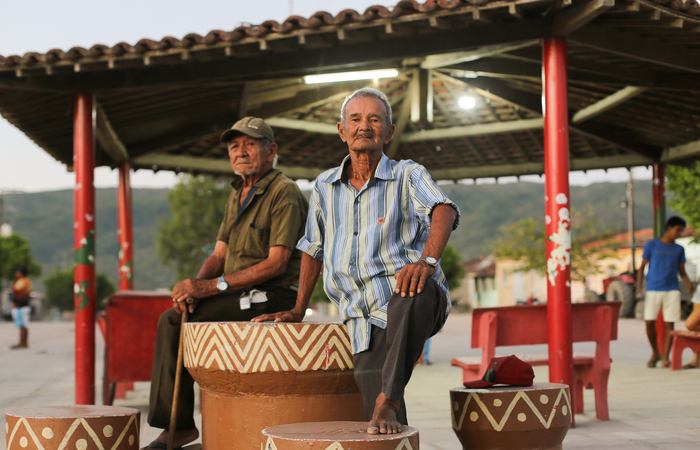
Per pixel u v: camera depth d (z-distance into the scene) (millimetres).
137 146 8016
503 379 2604
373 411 2266
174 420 2988
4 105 5766
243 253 3289
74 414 2482
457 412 2551
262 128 3387
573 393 4066
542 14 4270
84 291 5020
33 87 5051
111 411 2584
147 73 5145
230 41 4594
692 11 4191
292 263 3295
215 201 39875
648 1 4000
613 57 5316
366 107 2383
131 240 8141
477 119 8617
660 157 8695
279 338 2443
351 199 2445
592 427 3984
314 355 2445
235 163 3377
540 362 4457
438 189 2281
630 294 18891
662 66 5480
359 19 4316
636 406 4695
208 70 5074
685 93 6492
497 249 27547
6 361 9211
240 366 2457
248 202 3285
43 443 2396
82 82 5141
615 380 6090
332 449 1904
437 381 6328
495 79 7129
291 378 2447
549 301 4125
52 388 6156
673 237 7121
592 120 8070
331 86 7406
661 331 7637
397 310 2145
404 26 4387
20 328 12016
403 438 1951
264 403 2504
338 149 9477
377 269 2318
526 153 9383
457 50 4535
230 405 2568
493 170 9766
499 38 4418
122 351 4762
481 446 2486
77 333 4988
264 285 3225
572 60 5414
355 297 2357
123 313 4785
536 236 26516
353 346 2352
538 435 2439
